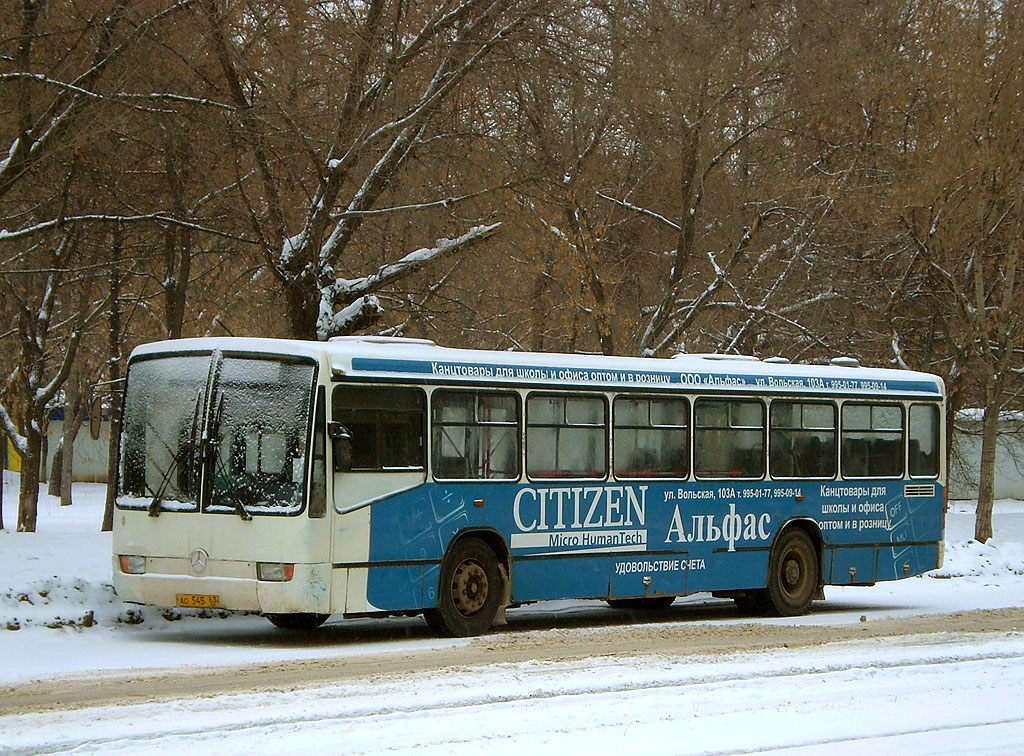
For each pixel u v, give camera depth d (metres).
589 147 25.44
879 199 30.06
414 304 23.38
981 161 30.08
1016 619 17.95
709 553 18.05
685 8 23.58
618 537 17.08
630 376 17.38
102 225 23.39
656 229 30.83
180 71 19.55
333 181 20.59
